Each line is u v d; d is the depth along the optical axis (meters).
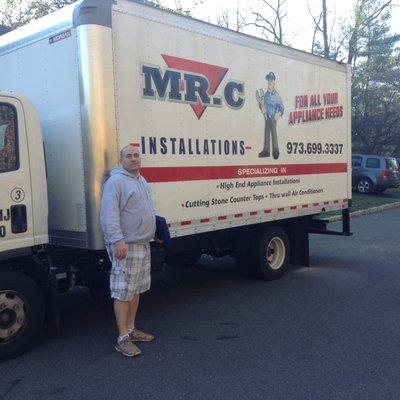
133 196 4.63
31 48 5.38
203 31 6.08
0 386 4.15
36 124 4.79
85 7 4.87
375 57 27.97
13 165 4.62
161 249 5.93
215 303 6.50
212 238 7.11
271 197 7.24
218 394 3.93
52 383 4.19
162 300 6.70
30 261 4.80
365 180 22.48
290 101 7.55
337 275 7.98
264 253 7.54
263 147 7.05
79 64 4.93
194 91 5.98
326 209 8.45
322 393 3.91
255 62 6.87
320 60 8.22
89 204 4.97
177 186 5.81
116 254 4.58
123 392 4.01
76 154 5.05
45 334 5.38
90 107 4.90
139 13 5.32
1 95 4.53
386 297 6.67
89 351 4.88
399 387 4.00
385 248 10.38
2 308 4.54
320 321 5.68
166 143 5.65
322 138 8.30
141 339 5.11
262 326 5.55
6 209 4.55
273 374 4.28
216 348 4.91
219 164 6.36
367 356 4.64
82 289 7.28
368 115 27.72
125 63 5.18
